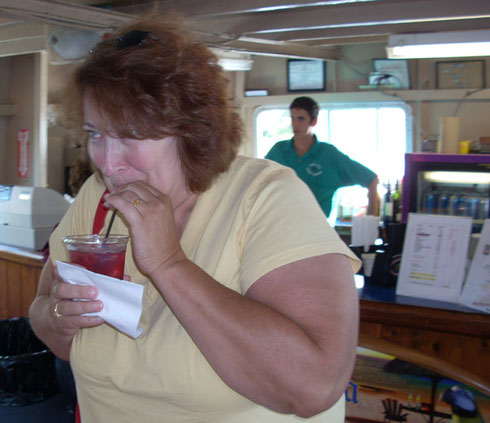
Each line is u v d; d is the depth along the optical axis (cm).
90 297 86
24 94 471
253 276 83
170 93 85
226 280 90
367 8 323
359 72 566
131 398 96
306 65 577
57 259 119
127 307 84
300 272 81
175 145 92
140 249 79
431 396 167
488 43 342
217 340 78
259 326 77
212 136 92
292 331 77
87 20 298
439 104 543
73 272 87
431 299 193
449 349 192
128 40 88
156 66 85
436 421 167
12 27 390
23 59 468
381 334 204
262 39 388
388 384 173
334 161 436
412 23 365
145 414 95
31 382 195
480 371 188
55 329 98
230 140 99
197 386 88
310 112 433
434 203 336
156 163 91
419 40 353
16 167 482
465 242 191
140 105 83
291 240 83
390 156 565
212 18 356
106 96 84
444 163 301
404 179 313
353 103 563
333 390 79
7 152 488
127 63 84
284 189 91
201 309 78
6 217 320
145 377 92
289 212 87
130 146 89
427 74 542
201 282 80
